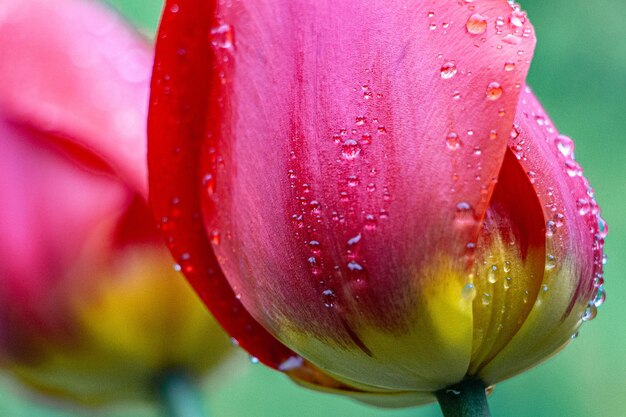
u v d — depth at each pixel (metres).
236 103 0.26
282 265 0.26
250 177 0.26
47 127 0.32
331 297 0.26
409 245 0.26
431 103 0.25
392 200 0.25
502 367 0.27
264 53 0.26
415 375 0.26
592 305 0.27
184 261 0.27
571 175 0.26
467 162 0.25
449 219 0.25
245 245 0.26
